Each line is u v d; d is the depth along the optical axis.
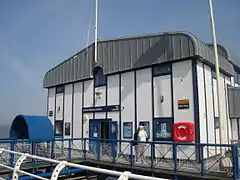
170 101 13.13
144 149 12.46
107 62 16.05
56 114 19.52
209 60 13.29
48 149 12.88
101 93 16.34
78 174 12.91
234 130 16.20
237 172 8.64
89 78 17.06
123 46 15.32
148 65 13.99
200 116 12.35
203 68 13.26
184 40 12.70
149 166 11.05
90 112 16.91
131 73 14.90
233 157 8.71
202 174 9.40
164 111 13.29
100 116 16.23
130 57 14.89
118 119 15.21
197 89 12.37
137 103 14.42
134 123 14.41
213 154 12.73
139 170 10.98
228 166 9.41
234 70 18.77
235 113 16.06
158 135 13.34
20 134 13.91
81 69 17.67
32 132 12.23
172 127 12.88
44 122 12.88
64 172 12.08
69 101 18.55
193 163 11.60
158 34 13.78
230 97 16.30
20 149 11.95
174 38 13.07
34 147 12.09
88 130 16.86
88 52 17.41
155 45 13.85
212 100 13.84
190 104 12.44
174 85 13.08
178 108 12.82
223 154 10.98
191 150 11.98
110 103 15.75
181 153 12.23
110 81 15.92
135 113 14.43
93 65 16.88
